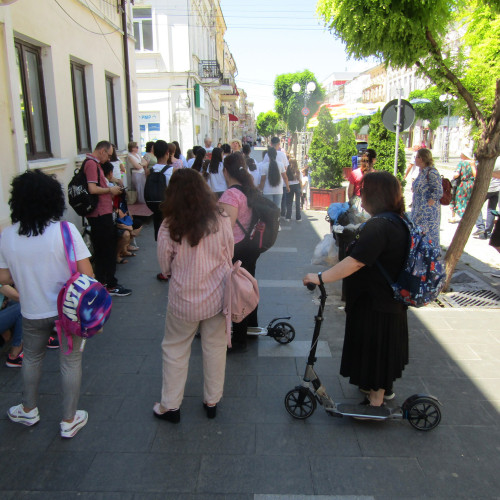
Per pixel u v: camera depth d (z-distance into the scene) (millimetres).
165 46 18016
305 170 13242
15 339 4012
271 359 4262
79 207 5340
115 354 4344
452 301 5715
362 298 3113
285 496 2660
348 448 3066
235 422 3344
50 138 7332
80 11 8312
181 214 2947
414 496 2668
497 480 2795
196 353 4391
